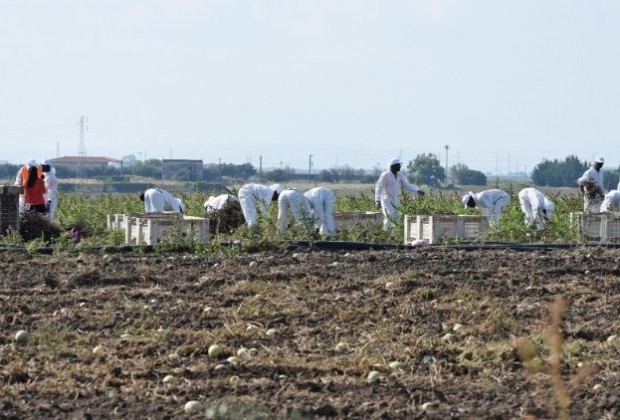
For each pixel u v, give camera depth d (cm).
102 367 3077
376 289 4312
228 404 2583
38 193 7450
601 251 5616
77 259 5266
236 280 4562
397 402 2700
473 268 4897
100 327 3662
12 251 5581
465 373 3039
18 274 4775
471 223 6769
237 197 7512
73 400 2720
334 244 5997
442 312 3859
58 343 3356
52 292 4312
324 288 4359
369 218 7594
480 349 3244
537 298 4156
